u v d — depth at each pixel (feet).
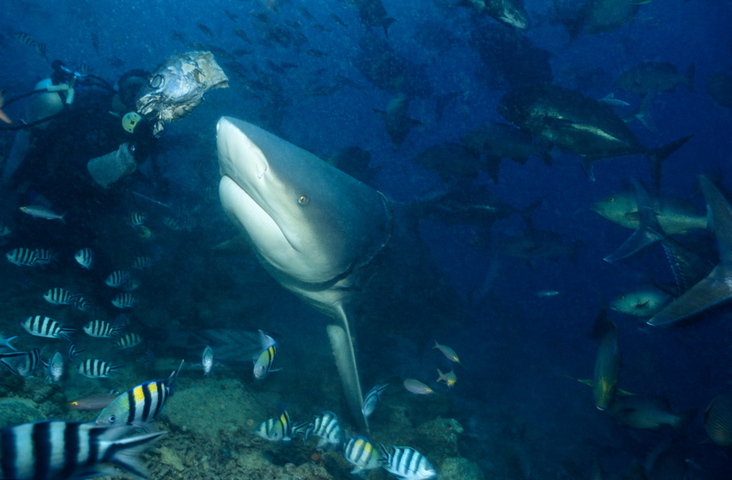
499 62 57.77
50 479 5.16
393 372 29.09
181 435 13.70
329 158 31.07
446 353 21.08
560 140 21.98
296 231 12.80
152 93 13.71
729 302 8.00
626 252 12.75
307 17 50.14
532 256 40.06
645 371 50.29
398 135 34.55
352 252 14.38
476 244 48.67
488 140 28.02
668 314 8.38
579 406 41.86
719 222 8.43
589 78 72.54
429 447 19.51
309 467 13.44
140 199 30.99
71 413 13.41
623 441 35.50
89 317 21.44
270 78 47.44
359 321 28.58
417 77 67.05
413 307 30.68
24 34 46.37
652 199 22.90
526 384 43.29
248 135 11.76
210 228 33.12
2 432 4.91
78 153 21.75
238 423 15.28
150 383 9.03
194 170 40.83
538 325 66.74
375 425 20.16
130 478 10.64
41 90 20.97
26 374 12.47
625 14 37.47
